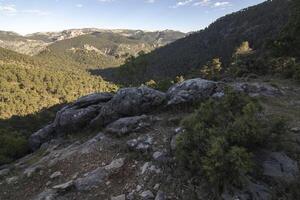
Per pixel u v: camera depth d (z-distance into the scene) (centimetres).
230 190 1024
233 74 3684
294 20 3766
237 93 1334
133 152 1444
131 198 1177
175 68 15525
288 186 1045
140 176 1269
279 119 1216
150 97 1919
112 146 1573
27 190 1476
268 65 3612
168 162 1271
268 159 1130
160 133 1539
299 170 1103
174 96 1873
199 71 7381
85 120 2059
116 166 1379
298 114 1650
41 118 7775
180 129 1444
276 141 1193
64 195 1317
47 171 1567
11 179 1603
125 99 1936
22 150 2317
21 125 7806
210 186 1072
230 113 1233
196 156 1131
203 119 1243
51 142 2081
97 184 1312
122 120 1758
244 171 990
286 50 3816
